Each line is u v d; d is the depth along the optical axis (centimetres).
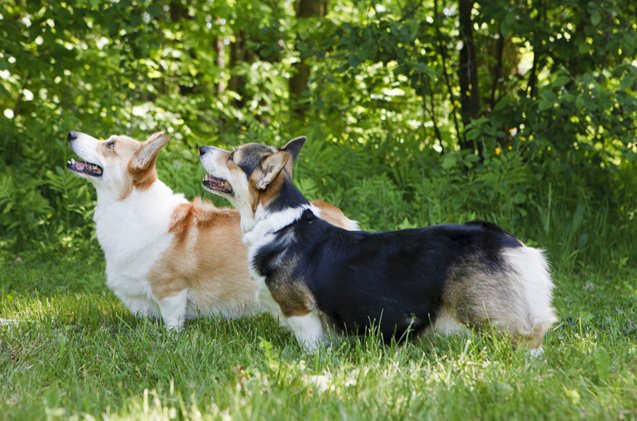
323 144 906
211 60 1225
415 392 325
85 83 1019
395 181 851
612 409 289
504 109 802
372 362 361
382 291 397
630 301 555
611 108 777
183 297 496
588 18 791
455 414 290
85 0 837
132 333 456
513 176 756
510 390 318
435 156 870
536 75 880
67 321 505
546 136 789
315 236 421
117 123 988
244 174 432
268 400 298
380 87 955
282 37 897
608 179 819
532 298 379
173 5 1280
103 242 496
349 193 770
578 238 746
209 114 1140
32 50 958
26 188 793
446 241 394
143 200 489
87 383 356
